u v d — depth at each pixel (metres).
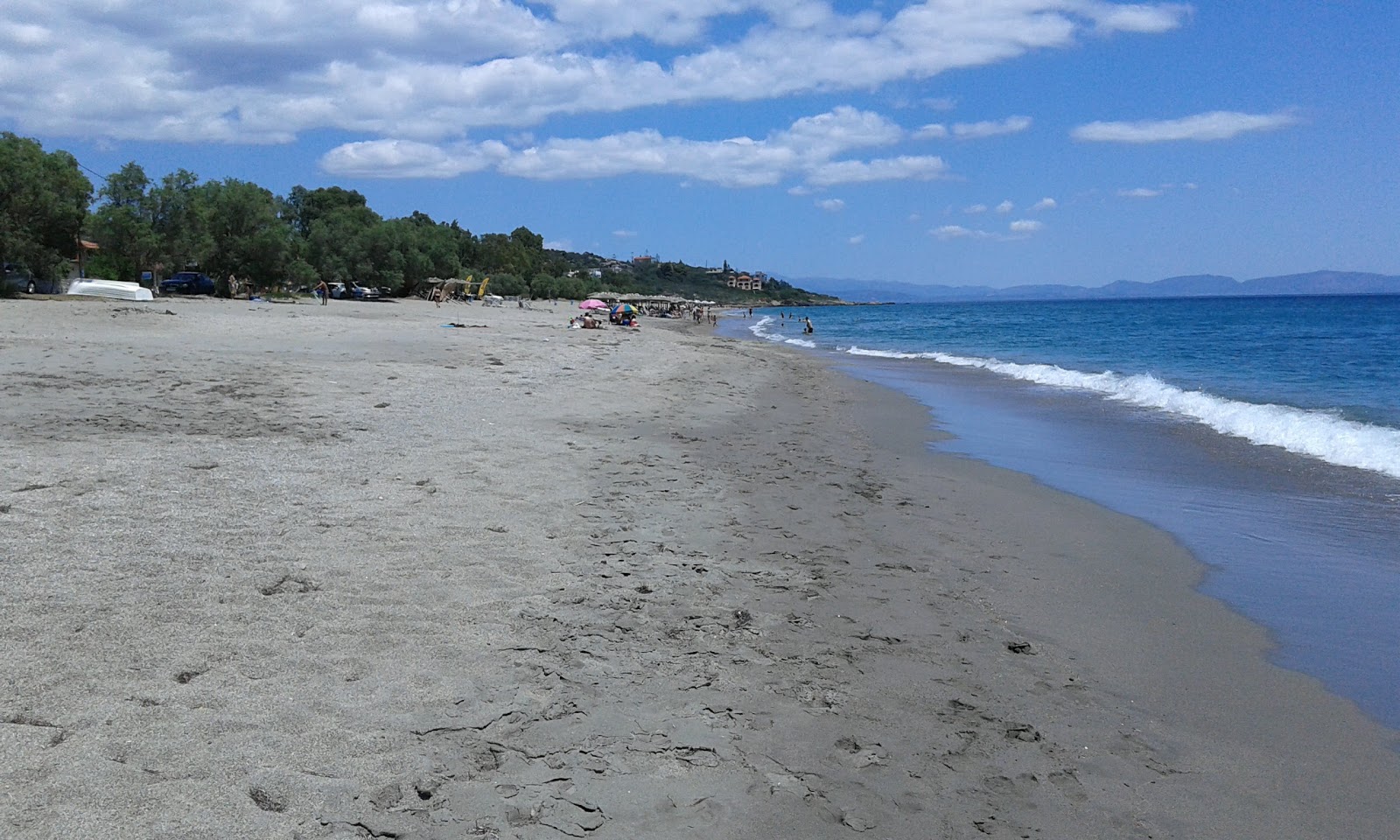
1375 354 34.03
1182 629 6.50
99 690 4.32
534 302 102.88
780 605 6.56
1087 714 5.10
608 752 4.31
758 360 32.19
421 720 4.40
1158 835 3.96
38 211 38.88
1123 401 20.39
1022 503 10.45
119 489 7.80
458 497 8.53
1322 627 6.56
